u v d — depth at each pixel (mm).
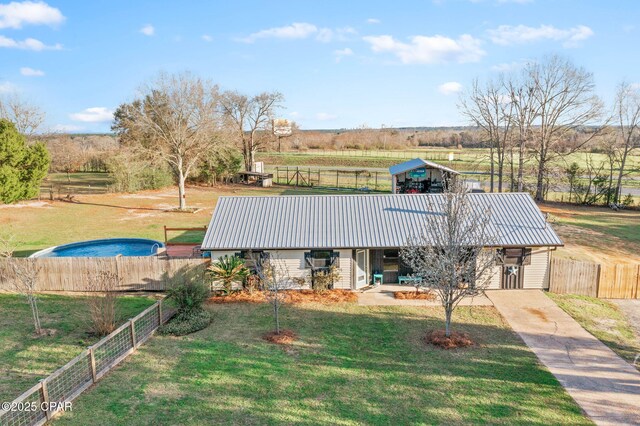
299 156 93500
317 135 125312
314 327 16328
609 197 42938
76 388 11750
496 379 12695
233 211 21938
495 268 19969
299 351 14383
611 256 25484
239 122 63500
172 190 52125
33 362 13344
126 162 39625
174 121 38469
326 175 66688
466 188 17141
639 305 18750
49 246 27312
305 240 20000
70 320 16625
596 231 31875
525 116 44469
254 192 50969
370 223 21062
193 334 15641
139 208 40125
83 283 19906
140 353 14117
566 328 16266
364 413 10953
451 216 15297
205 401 11398
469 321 16875
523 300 18969
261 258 19906
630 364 13672
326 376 12781
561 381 12625
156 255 23828
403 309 18078
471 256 16172
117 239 28891
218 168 56312
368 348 14648
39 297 19078
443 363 13648
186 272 19797
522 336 15602
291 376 12758
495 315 17438
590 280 19594
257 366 13328
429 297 18750
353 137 124188
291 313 17641
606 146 47000
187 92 38375
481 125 47250
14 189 37531
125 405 11164
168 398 11516
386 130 131125
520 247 19734
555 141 44969
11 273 19562
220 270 19266
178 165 38719
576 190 44656
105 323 15367
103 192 49531
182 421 10523
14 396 11414
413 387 12219
